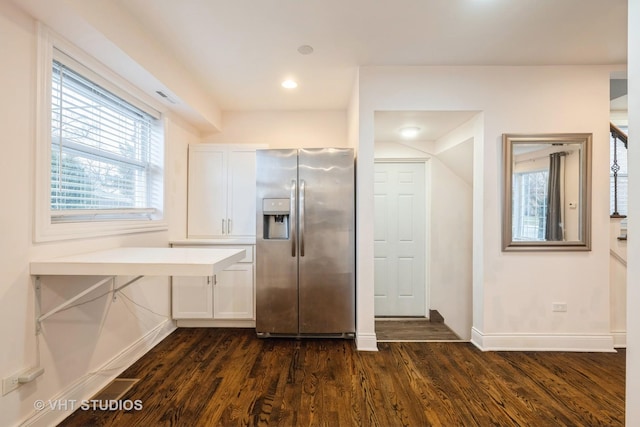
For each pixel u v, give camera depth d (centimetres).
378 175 384
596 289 260
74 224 185
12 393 145
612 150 300
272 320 286
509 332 263
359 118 263
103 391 200
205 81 292
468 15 195
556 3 183
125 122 246
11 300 145
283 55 244
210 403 187
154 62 221
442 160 374
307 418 175
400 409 183
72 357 181
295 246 283
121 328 227
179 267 157
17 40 147
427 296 381
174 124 304
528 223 261
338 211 282
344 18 197
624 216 269
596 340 260
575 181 260
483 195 263
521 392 200
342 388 204
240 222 332
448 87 263
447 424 170
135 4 182
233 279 306
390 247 382
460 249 379
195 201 333
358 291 266
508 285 262
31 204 154
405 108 262
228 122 376
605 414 179
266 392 199
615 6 185
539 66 262
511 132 262
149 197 281
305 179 283
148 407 183
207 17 195
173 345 272
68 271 156
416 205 383
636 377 118
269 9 187
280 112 377
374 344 264
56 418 168
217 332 303
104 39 173
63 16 153
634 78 118
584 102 261
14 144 146
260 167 287
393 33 214
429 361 243
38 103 157
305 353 257
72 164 194
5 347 143
